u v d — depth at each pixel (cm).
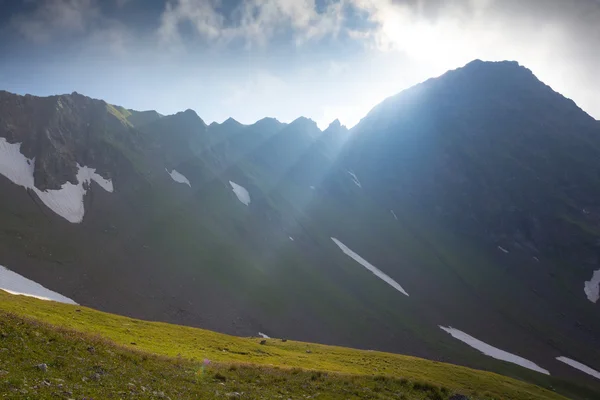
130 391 2080
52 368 2091
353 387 3434
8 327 2477
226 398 2484
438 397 3703
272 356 6281
